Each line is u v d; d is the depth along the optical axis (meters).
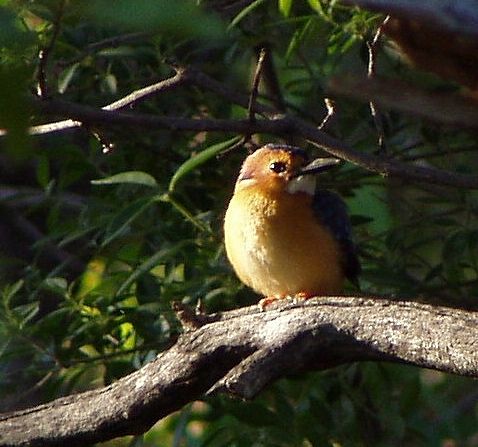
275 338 6.73
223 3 8.09
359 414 10.30
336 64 9.71
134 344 9.51
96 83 10.34
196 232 9.55
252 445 9.64
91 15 2.91
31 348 9.10
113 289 9.27
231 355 6.89
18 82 3.01
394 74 9.80
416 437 11.28
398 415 10.14
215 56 10.41
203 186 10.20
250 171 8.91
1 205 13.04
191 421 10.23
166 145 10.40
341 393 10.21
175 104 10.63
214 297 9.23
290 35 9.76
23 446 7.27
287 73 11.72
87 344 9.33
